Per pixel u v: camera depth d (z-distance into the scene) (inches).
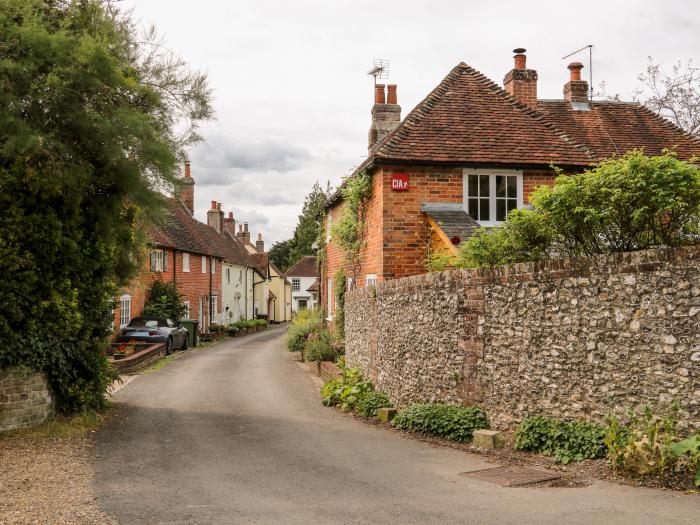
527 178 613.3
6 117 327.9
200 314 1513.3
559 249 335.3
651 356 267.7
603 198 281.1
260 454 333.4
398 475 285.4
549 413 320.5
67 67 344.8
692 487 236.8
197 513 226.4
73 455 320.8
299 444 360.8
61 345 395.9
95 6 387.9
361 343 578.2
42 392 384.8
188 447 350.0
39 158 354.3
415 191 597.9
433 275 416.5
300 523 214.8
